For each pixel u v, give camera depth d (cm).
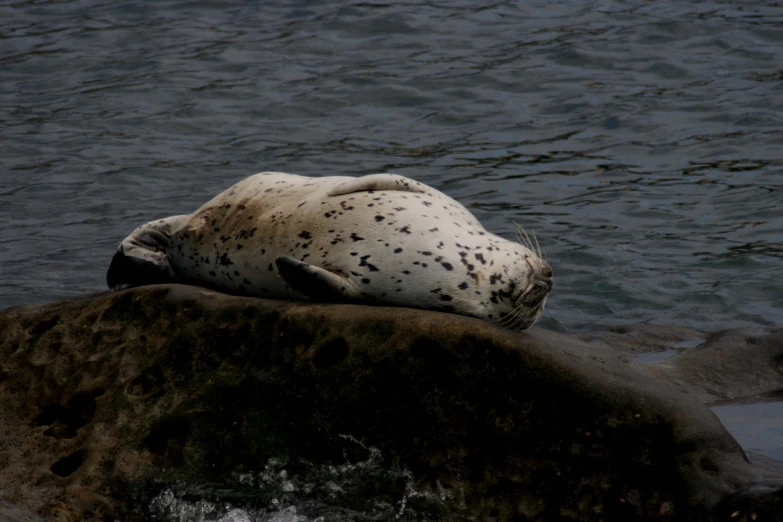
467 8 7531
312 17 7412
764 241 3962
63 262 3897
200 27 7294
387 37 6931
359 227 2453
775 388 2759
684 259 3838
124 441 2355
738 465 2019
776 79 5825
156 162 5028
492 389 2183
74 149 5219
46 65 6588
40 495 2255
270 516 2195
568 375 2145
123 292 2631
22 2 8006
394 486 2200
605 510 2039
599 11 7319
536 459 2122
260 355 2378
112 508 2253
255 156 5069
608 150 5034
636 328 3216
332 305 2400
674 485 2009
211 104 5831
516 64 6291
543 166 4859
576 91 5838
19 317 2733
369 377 2259
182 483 2278
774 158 4803
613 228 4144
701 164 4800
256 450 2294
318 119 5594
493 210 4353
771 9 7106
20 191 4694
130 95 6009
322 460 2269
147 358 2480
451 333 2220
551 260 3853
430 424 2209
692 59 6244
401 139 5275
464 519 2119
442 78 6112
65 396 2512
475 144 5178
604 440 2088
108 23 7444
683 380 2745
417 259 2414
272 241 2525
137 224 4284
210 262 2639
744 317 3394
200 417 2353
